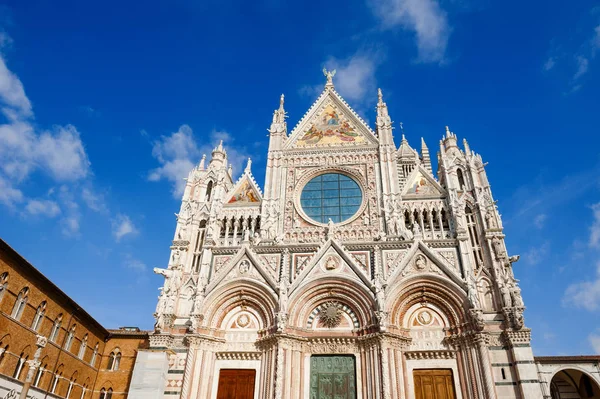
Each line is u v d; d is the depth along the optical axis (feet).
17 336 99.25
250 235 147.02
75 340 125.39
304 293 127.03
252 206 153.48
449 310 121.60
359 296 124.16
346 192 155.74
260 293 128.36
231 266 132.77
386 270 128.36
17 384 99.09
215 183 157.48
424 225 143.95
